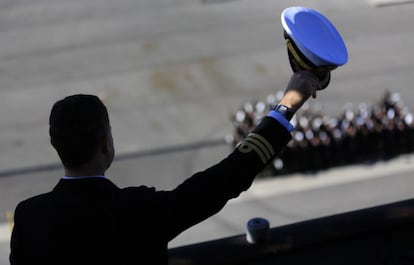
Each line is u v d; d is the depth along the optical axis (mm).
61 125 1811
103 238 1730
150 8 25594
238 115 16250
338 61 1907
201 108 18625
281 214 13820
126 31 23875
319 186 14727
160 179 15508
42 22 24953
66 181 1835
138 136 17391
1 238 13328
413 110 18234
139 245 1743
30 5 26516
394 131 15344
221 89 19672
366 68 20578
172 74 20719
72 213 1758
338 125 15484
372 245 2594
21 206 1842
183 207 1740
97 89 20172
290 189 14672
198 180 1785
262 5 25312
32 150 17047
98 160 1857
